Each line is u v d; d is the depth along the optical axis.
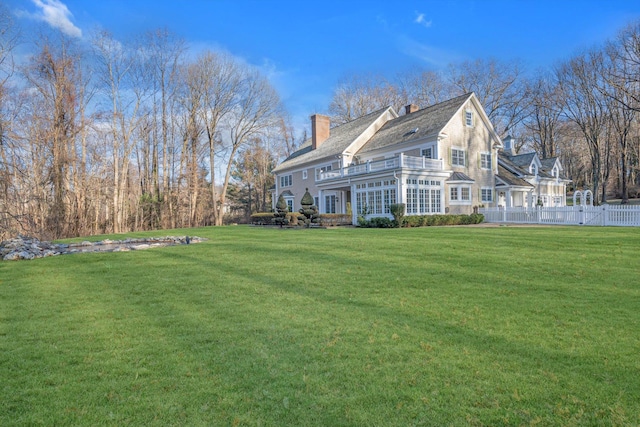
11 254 11.34
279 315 5.34
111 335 4.68
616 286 6.50
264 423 2.82
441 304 5.69
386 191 24.75
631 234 12.95
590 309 5.32
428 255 9.87
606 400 3.05
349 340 4.37
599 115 38.09
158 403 3.11
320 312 5.43
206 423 2.83
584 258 8.91
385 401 3.09
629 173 50.38
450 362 3.76
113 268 9.34
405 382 3.38
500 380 3.39
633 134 43.09
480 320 4.96
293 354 4.01
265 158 52.47
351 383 3.38
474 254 9.82
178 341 4.44
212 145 40.03
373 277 7.54
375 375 3.51
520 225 20.92
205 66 38.44
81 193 29.38
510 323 4.83
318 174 35.06
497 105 48.25
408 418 2.86
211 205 41.41
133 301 6.25
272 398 3.16
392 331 4.62
